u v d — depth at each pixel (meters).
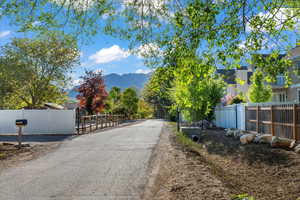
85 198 4.81
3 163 8.28
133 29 4.75
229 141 12.93
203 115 18.94
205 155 10.22
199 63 4.97
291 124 10.28
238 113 17.75
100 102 40.00
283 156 8.28
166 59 4.84
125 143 12.73
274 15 4.64
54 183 5.85
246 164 8.23
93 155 9.48
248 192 5.78
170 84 17.50
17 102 29.84
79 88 39.50
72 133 18.42
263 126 13.22
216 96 18.64
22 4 4.21
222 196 4.45
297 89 22.00
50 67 26.58
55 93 28.77
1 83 26.48
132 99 61.22
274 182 6.42
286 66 5.21
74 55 26.31
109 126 26.80
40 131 18.31
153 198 4.68
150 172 6.73
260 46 4.91
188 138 15.02
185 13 4.47
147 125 29.42
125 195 4.94
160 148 10.88
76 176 6.46
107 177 6.30
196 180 5.32
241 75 33.19
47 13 4.38
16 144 12.73
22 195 5.05
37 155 9.74
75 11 4.43
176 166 6.80
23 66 26.36
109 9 4.48
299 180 6.25
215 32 4.51
